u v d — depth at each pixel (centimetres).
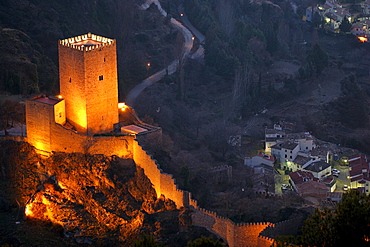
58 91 19100
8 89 17638
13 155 14412
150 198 13350
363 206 9031
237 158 18300
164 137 14712
